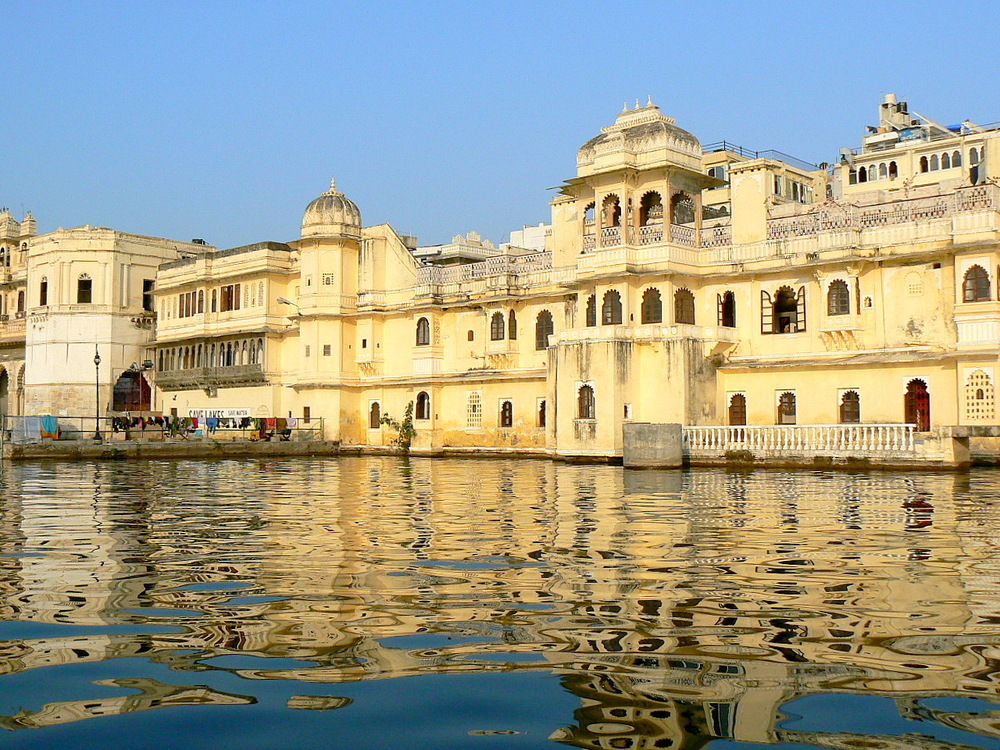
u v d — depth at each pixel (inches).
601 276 1593.3
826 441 1282.0
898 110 2573.8
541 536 569.6
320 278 2161.7
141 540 557.6
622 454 1539.1
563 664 288.4
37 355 2610.7
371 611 358.6
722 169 2536.9
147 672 280.7
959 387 1334.9
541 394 1836.9
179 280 2519.7
